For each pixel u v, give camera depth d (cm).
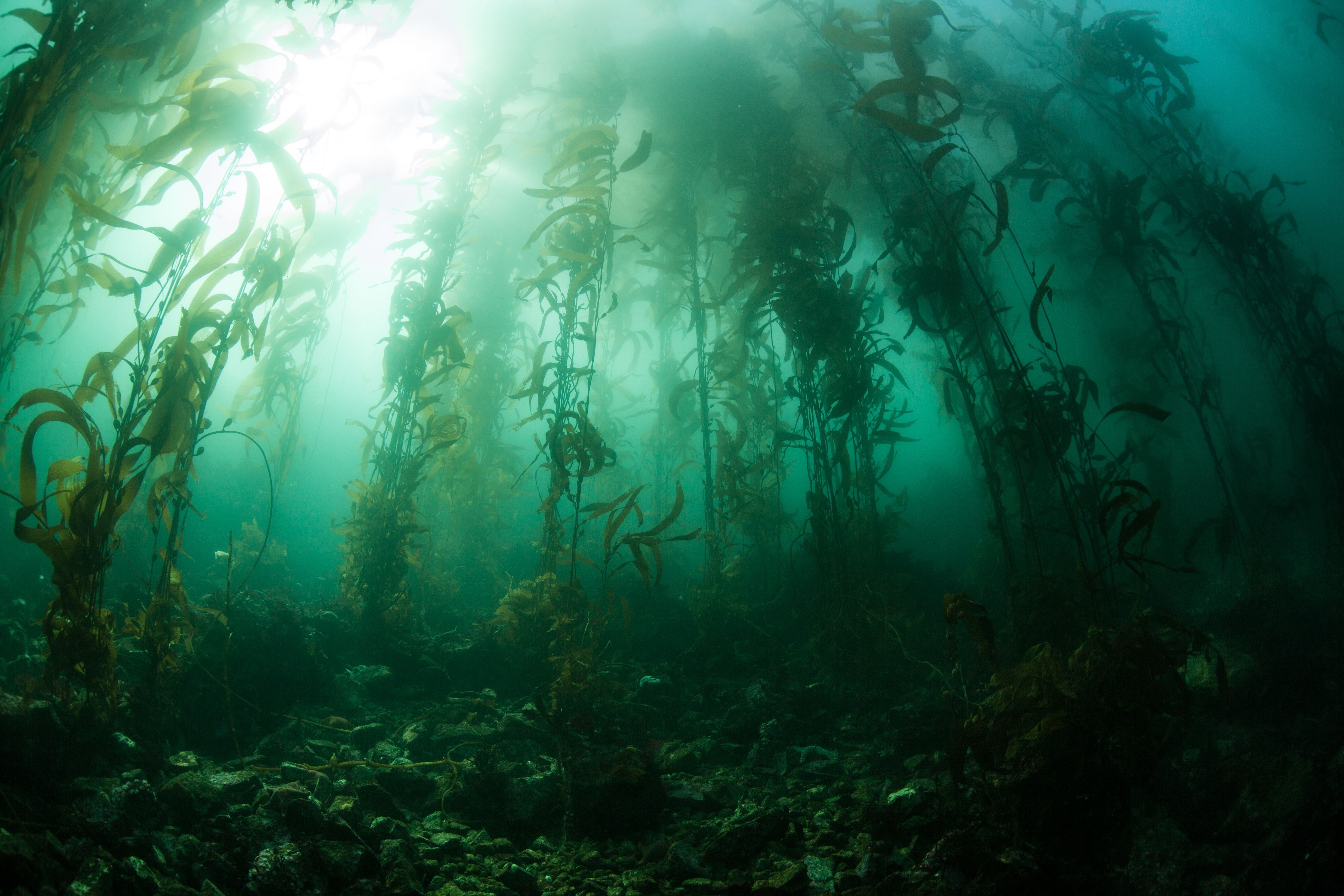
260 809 300
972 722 329
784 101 813
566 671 448
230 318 381
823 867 318
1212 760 382
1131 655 315
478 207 783
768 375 779
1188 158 693
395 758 416
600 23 746
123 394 781
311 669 480
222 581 701
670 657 662
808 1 731
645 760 391
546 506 564
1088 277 797
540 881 317
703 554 920
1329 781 295
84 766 301
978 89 729
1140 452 736
